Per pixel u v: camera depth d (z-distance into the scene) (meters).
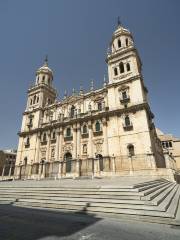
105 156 30.09
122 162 26.86
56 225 7.46
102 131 33.38
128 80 34.59
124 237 6.04
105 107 35.06
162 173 23.78
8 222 8.01
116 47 42.50
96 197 10.60
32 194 13.75
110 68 39.81
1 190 17.11
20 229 6.99
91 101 39.34
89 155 32.81
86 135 35.25
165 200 10.64
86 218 8.51
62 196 12.05
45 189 14.07
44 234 6.39
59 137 38.84
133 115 31.20
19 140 45.47
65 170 30.59
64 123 38.97
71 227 7.16
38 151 40.88
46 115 45.78
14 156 70.25
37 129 42.94
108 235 6.25
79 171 29.23
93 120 35.75
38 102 48.78
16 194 14.82
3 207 11.73
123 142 30.36
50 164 32.44
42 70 54.81
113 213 8.77
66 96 44.75
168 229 6.75
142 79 36.97
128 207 8.78
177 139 55.12
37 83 53.44
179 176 30.47
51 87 53.66
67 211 10.05
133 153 28.97
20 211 10.35
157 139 38.16
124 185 10.99
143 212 8.12
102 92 38.44
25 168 37.72
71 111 41.88
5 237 6.12
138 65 39.53
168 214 7.59
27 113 48.81
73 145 35.88
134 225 7.31
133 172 25.19
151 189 12.11
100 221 7.93
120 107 33.56
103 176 26.23
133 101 32.47
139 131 29.38
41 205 11.62
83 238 5.97
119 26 46.50
